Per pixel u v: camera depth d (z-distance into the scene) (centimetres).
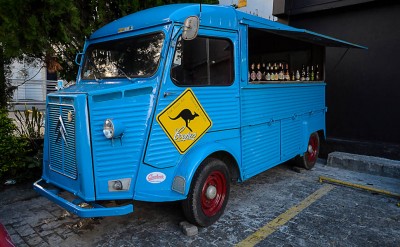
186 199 359
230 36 386
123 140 311
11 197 463
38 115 596
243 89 409
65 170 330
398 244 341
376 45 625
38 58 532
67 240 349
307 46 618
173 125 337
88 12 527
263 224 386
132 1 530
